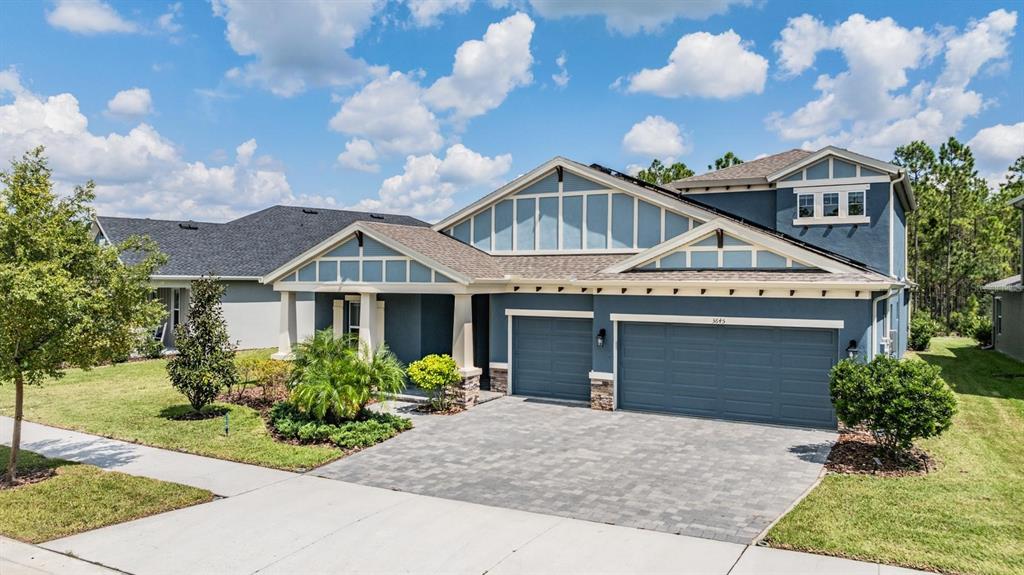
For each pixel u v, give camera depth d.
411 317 19.00
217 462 11.90
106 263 11.08
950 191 38.34
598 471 10.99
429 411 15.94
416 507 9.34
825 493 9.46
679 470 10.95
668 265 15.79
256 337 29.58
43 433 14.17
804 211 19.08
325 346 14.64
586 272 17.23
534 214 19.81
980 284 39.62
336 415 13.89
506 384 18.09
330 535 8.27
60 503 9.62
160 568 7.34
